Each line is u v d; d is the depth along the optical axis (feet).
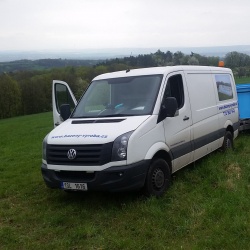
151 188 20.08
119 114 21.62
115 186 18.56
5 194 25.07
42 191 25.09
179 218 17.46
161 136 21.03
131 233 16.78
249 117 38.60
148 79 22.88
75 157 19.17
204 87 26.91
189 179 23.48
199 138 25.35
